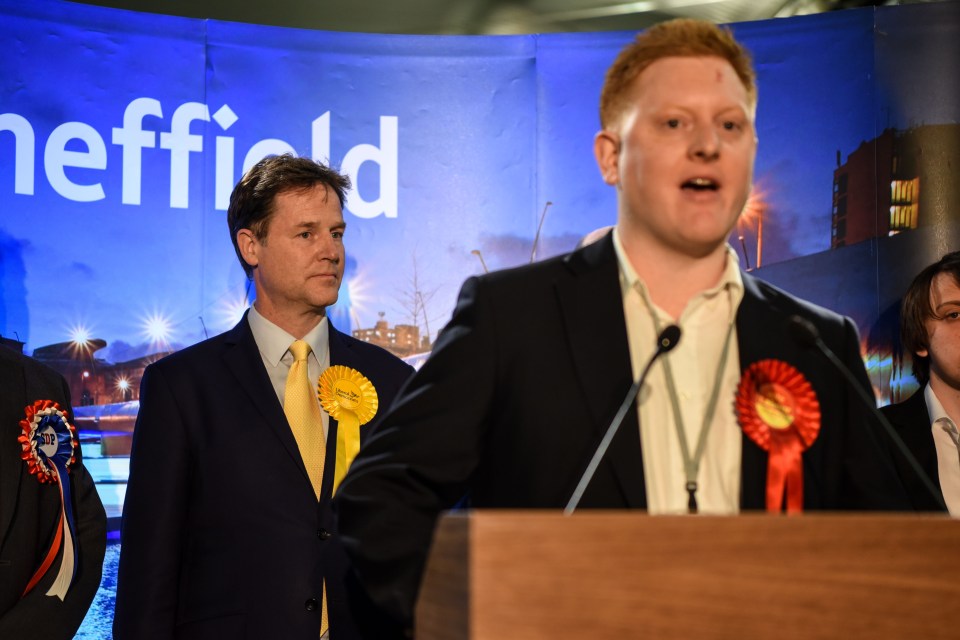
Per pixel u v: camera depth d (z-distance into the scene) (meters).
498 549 0.93
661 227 1.51
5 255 3.57
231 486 2.52
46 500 2.53
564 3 4.16
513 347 1.51
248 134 3.86
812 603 1.00
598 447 1.45
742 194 1.53
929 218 3.77
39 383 2.63
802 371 1.56
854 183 3.81
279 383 2.74
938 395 3.07
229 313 3.79
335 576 2.48
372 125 3.94
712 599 0.97
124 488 3.62
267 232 2.76
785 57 3.87
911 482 2.73
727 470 1.49
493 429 1.53
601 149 1.63
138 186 3.74
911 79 3.82
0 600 2.38
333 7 4.12
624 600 0.95
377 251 3.90
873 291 3.76
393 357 2.88
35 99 3.66
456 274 3.93
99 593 3.55
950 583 1.04
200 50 3.84
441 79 3.99
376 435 1.54
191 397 2.60
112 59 3.75
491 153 3.98
